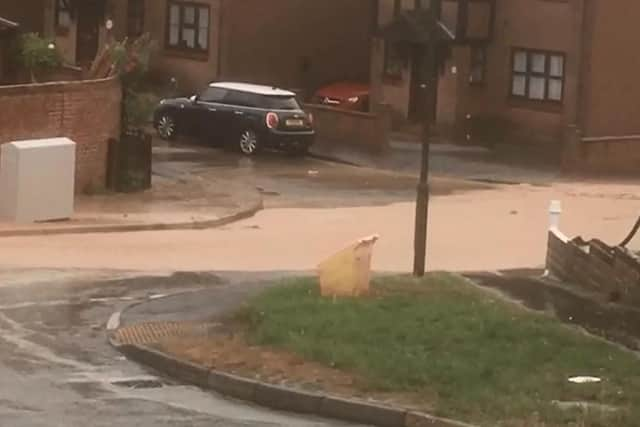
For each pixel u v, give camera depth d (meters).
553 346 19.30
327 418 16.73
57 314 23.41
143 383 18.41
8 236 34.88
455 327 20.20
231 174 53.72
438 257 34.47
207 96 61.34
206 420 16.44
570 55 61.69
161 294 25.53
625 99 62.28
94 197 42.91
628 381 17.48
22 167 36.34
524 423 15.55
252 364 18.48
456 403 16.33
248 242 36.38
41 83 43.94
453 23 63.56
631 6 61.94
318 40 70.62
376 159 59.69
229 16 68.06
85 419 16.23
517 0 63.50
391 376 17.41
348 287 22.86
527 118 63.69
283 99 60.16
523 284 26.52
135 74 44.66
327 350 18.59
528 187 54.31
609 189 54.28
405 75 65.94
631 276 24.66
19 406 16.77
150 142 45.22
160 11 70.06
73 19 72.69
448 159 60.25
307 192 50.06
